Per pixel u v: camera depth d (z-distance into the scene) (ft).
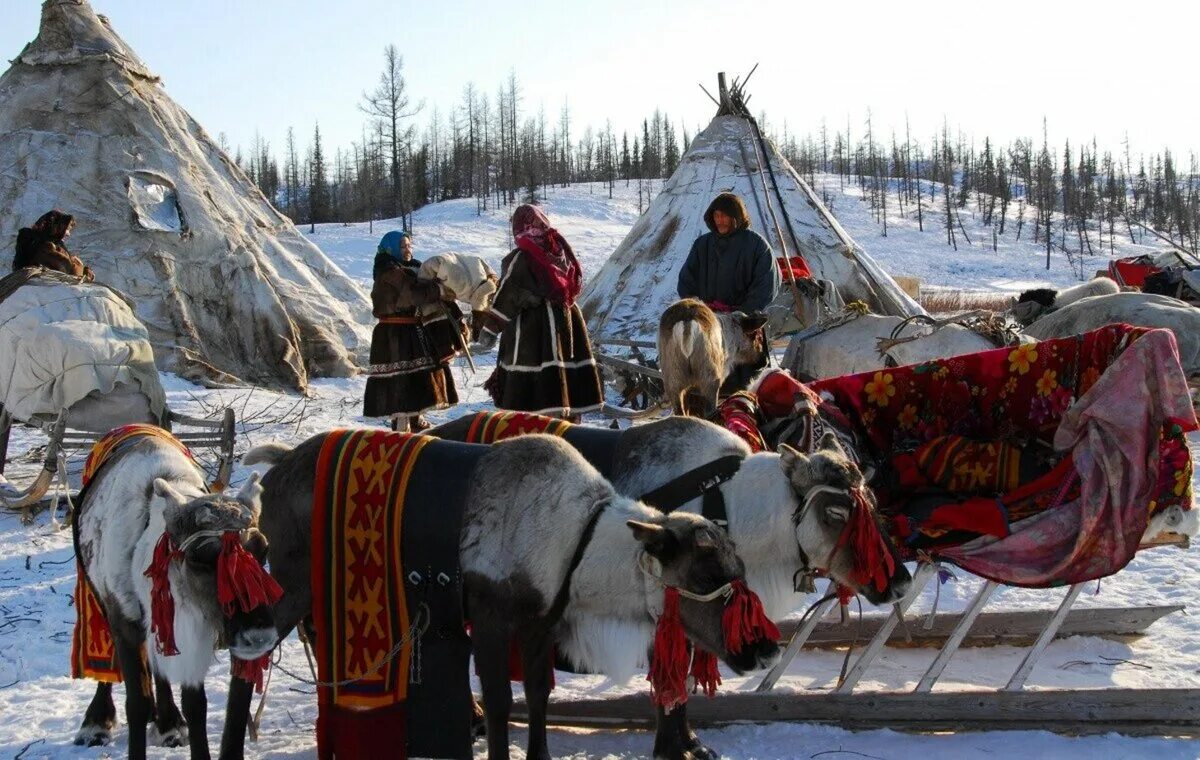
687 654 14.15
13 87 55.01
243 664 14.34
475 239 201.87
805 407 18.58
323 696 15.25
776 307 42.96
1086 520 16.61
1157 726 15.76
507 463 14.90
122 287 49.26
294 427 39.63
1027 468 18.16
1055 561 16.87
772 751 15.94
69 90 54.34
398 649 14.98
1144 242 254.06
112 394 28.37
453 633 15.20
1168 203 303.68
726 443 16.57
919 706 16.30
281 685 19.45
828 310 41.83
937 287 179.83
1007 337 30.27
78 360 27.71
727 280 27.81
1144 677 18.30
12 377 28.09
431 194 299.38
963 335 30.40
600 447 17.20
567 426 17.62
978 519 17.19
